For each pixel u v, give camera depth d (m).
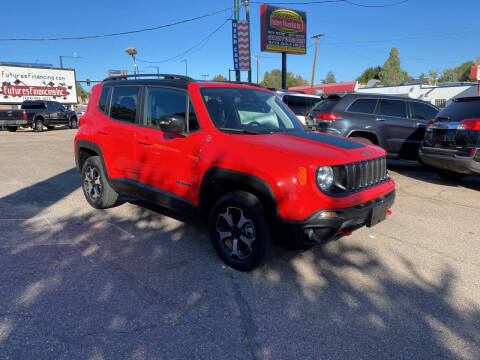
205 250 3.63
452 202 5.48
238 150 3.07
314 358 2.15
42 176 7.22
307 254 3.58
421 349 2.23
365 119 7.68
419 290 2.93
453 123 6.07
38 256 3.43
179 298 2.75
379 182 3.41
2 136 16.67
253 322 2.48
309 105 9.80
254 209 2.93
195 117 3.49
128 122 4.20
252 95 4.06
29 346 2.19
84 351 2.15
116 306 2.63
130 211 4.86
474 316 2.58
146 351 2.17
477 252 3.69
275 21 25.61
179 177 3.57
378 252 3.66
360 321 2.51
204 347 2.22
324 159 2.85
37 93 29.31
